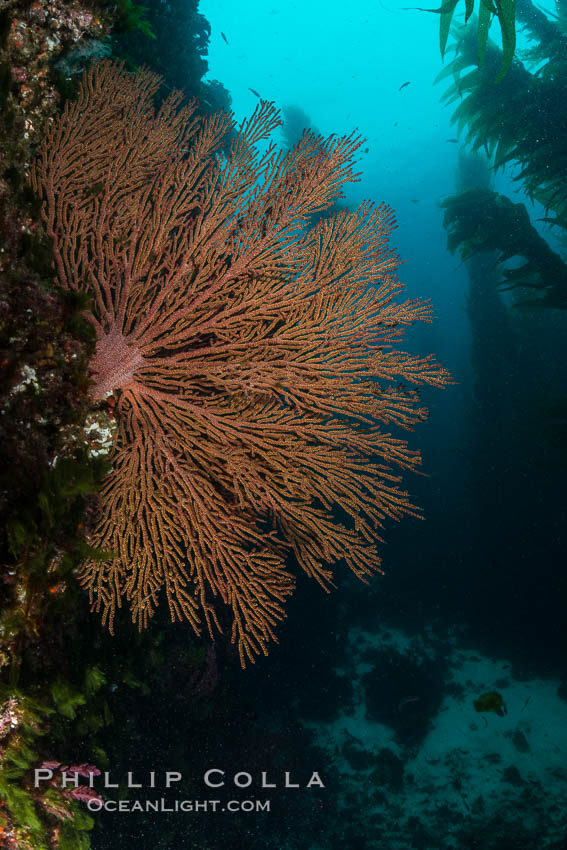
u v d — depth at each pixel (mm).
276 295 3209
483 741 12773
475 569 17484
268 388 3117
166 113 3637
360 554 3209
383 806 11039
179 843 6340
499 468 17562
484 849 9711
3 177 2389
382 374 3258
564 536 16000
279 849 8680
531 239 10297
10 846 2771
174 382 3111
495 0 2576
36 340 2297
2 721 2707
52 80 2959
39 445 2281
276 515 3254
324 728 13125
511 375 18141
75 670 3980
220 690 8250
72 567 2441
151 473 2945
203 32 10125
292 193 3309
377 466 3209
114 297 3219
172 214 3234
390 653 15211
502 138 10141
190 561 2932
